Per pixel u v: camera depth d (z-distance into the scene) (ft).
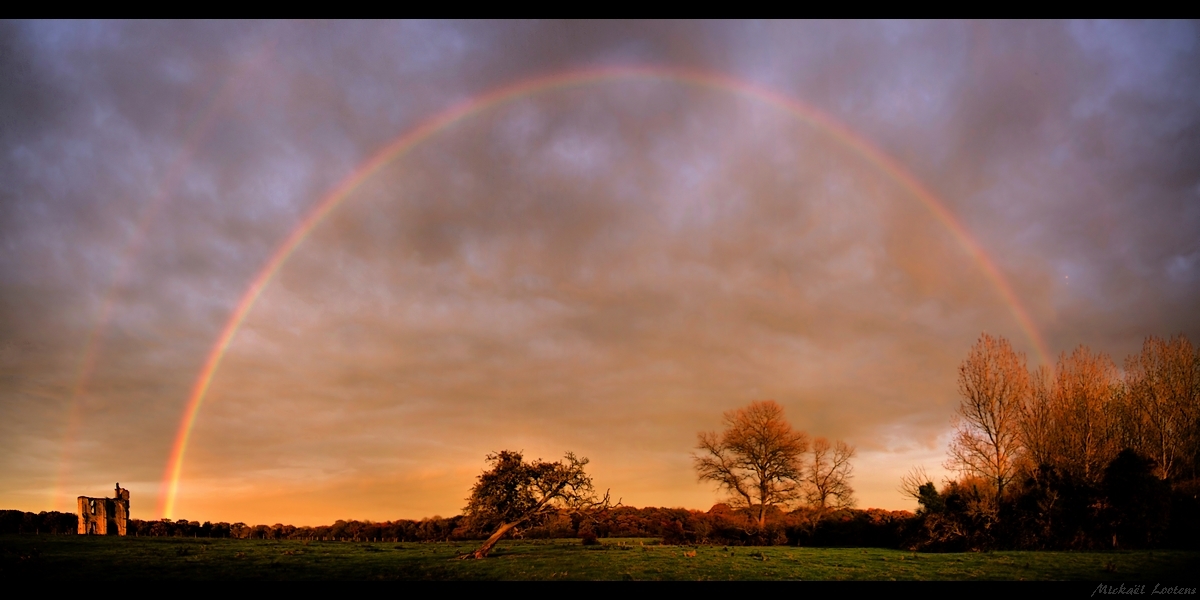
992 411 164.35
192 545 154.61
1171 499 138.10
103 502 195.11
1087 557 118.62
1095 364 174.50
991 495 157.58
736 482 216.13
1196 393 179.11
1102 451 159.43
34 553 123.24
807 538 196.34
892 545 171.01
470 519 136.46
